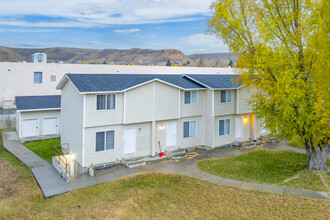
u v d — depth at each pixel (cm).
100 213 1118
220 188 1368
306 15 1420
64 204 1207
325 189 1295
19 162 1847
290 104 1434
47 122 2647
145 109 1881
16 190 1368
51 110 2655
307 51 1416
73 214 1112
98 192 1335
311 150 1639
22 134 2508
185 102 2166
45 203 1223
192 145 2245
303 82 1401
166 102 1998
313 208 1105
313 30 1388
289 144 2431
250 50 1571
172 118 2041
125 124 1827
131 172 1623
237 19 1553
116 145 1798
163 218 1070
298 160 1916
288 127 1512
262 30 1442
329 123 1351
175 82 2205
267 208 1130
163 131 2041
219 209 1138
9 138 2556
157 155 1994
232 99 2347
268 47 1458
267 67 1456
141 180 1491
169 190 1351
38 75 3466
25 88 3372
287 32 1516
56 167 1678
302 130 1528
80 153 1691
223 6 1552
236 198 1241
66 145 1959
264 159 1945
